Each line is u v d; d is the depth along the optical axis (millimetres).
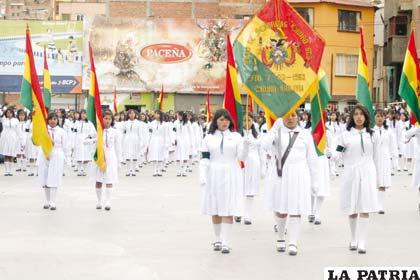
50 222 14273
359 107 11594
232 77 13273
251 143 12180
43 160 16016
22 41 47188
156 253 11203
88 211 15914
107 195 16203
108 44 47844
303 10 48812
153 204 17250
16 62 47188
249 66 12320
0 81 47156
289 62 12172
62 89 47438
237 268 10164
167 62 48219
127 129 26969
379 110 16156
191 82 48281
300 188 11227
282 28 12242
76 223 14164
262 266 10305
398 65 49719
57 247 11641
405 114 28062
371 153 11508
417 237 12844
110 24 47875
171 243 12062
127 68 48031
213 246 11727
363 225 11391
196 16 53656
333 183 23188
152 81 48188
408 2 46125
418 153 16938
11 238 12445
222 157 11359
